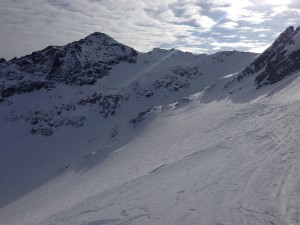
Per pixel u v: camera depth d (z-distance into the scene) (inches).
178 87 7180.1
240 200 641.6
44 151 4820.4
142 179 1133.1
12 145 5034.5
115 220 691.4
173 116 3447.3
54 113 5846.5
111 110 6240.2
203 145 1646.2
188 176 936.9
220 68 7824.8
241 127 1717.5
